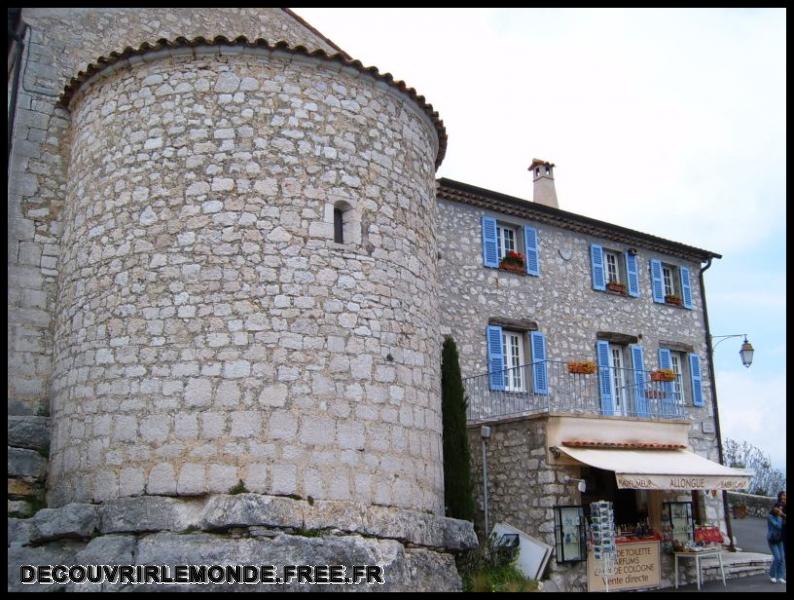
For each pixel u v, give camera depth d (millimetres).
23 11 12000
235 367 9633
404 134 11727
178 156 10398
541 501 13289
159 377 9672
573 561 13016
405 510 10109
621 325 19375
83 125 11359
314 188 10508
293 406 9648
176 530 8992
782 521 15000
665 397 18078
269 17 14305
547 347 17547
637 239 20234
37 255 11320
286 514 9078
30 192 11461
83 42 12383
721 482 14438
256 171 10320
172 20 13312
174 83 10672
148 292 10008
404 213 11367
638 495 15906
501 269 17219
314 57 10852
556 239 18672
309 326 9992
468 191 16719
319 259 10273
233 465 9320
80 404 10055
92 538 9211
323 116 10828
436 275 12125
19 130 11539
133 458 9492
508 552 12844
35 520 9242
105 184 10703
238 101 10547
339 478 9648
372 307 10539
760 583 14945
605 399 18094
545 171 21719
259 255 10047
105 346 10039
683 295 21359
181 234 10109
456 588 10289
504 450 14188
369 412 10125
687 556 14844
